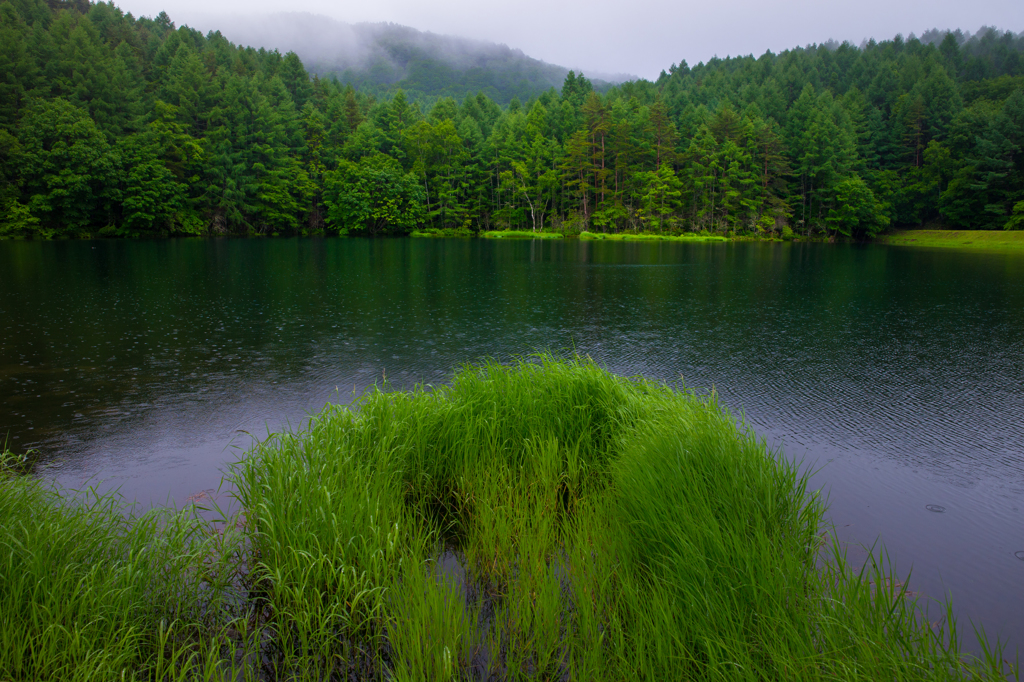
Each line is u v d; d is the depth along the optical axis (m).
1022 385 8.09
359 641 2.84
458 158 67.06
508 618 2.99
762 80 102.62
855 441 6.02
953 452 5.74
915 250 44.03
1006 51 103.19
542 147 67.00
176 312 13.30
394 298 16.02
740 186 62.69
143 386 7.72
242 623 2.96
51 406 6.88
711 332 11.76
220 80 60.22
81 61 50.25
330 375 8.35
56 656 2.39
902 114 68.88
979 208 56.97
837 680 2.22
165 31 99.50
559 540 3.73
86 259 26.08
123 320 12.23
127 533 3.32
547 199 68.19
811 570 3.00
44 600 2.58
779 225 61.97
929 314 14.01
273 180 56.19
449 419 4.64
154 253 30.58
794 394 7.67
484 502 3.92
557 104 82.50
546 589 3.01
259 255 30.72
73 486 4.75
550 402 4.97
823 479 5.12
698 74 133.75
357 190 60.19
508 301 15.73
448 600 2.96
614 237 59.03
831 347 10.47
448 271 23.94
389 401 4.92
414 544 3.49
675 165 66.38
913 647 2.42
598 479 4.36
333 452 4.08
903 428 6.41
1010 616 3.20
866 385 8.09
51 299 14.67
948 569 3.68
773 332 11.78
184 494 4.61
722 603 2.64
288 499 3.46
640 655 2.51
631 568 3.20
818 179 63.12
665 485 3.50
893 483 5.04
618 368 8.95
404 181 63.38
